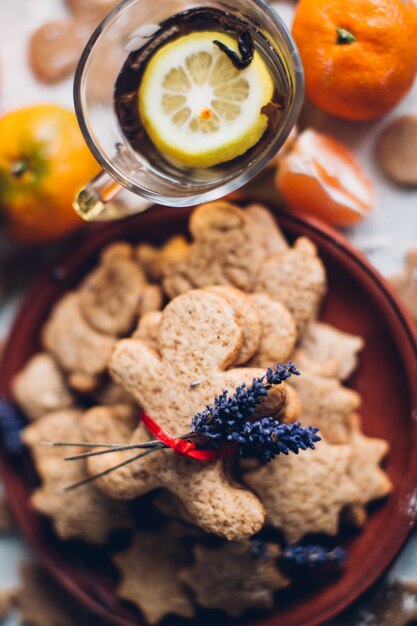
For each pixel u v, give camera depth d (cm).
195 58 43
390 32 44
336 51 45
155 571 48
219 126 43
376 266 50
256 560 47
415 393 47
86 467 48
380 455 47
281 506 45
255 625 48
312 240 48
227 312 43
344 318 49
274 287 47
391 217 50
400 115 50
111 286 49
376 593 49
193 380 43
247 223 48
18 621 52
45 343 50
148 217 49
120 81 44
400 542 46
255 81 43
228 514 42
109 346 48
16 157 48
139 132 44
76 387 48
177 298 44
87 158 48
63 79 52
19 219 49
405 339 47
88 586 50
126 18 43
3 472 50
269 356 45
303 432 39
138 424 46
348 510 47
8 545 52
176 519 46
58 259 50
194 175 44
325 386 47
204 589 47
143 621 48
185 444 41
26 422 51
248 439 40
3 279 52
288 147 48
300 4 46
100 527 48
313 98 47
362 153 50
